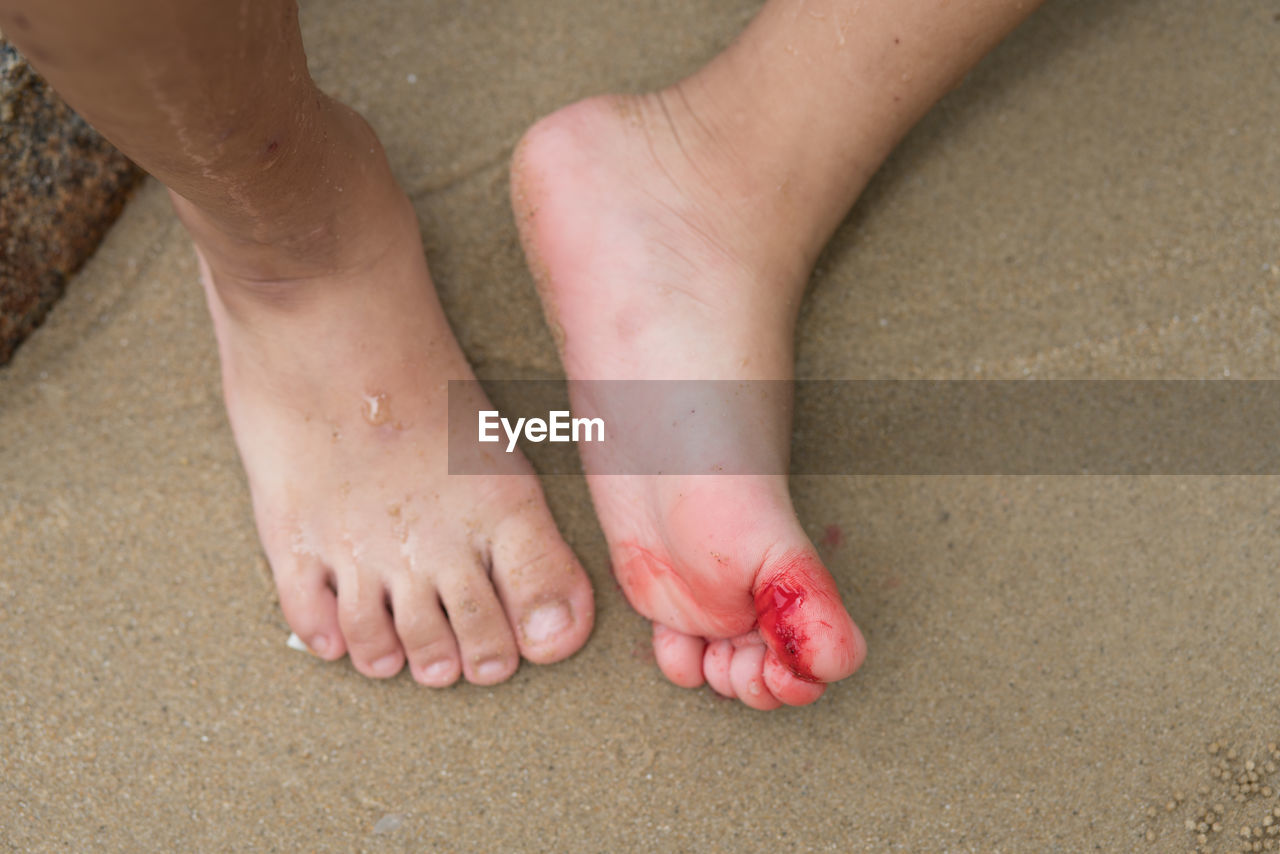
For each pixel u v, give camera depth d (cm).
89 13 58
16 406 77
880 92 73
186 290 78
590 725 73
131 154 63
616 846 72
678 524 71
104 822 72
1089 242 78
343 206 70
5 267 76
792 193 74
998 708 73
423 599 73
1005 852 72
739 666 72
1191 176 79
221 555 76
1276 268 78
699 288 73
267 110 64
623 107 75
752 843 72
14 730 73
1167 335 77
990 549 75
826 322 78
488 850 72
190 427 77
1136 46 81
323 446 73
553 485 76
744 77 74
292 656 74
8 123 75
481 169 80
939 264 78
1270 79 80
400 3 82
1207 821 72
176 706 74
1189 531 75
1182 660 74
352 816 73
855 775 73
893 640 74
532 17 81
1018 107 80
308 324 72
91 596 75
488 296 78
